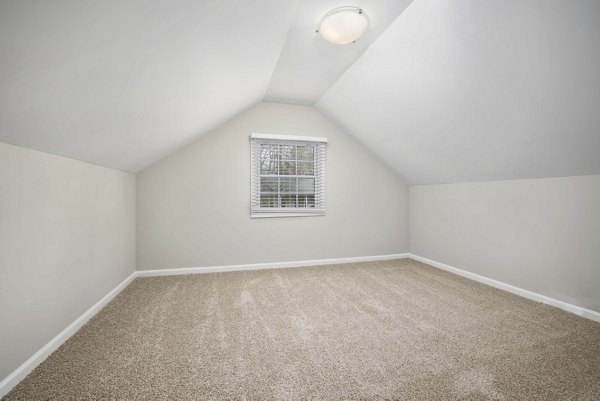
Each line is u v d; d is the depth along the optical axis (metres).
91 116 1.59
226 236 3.75
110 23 1.02
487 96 2.15
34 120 1.34
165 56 1.45
